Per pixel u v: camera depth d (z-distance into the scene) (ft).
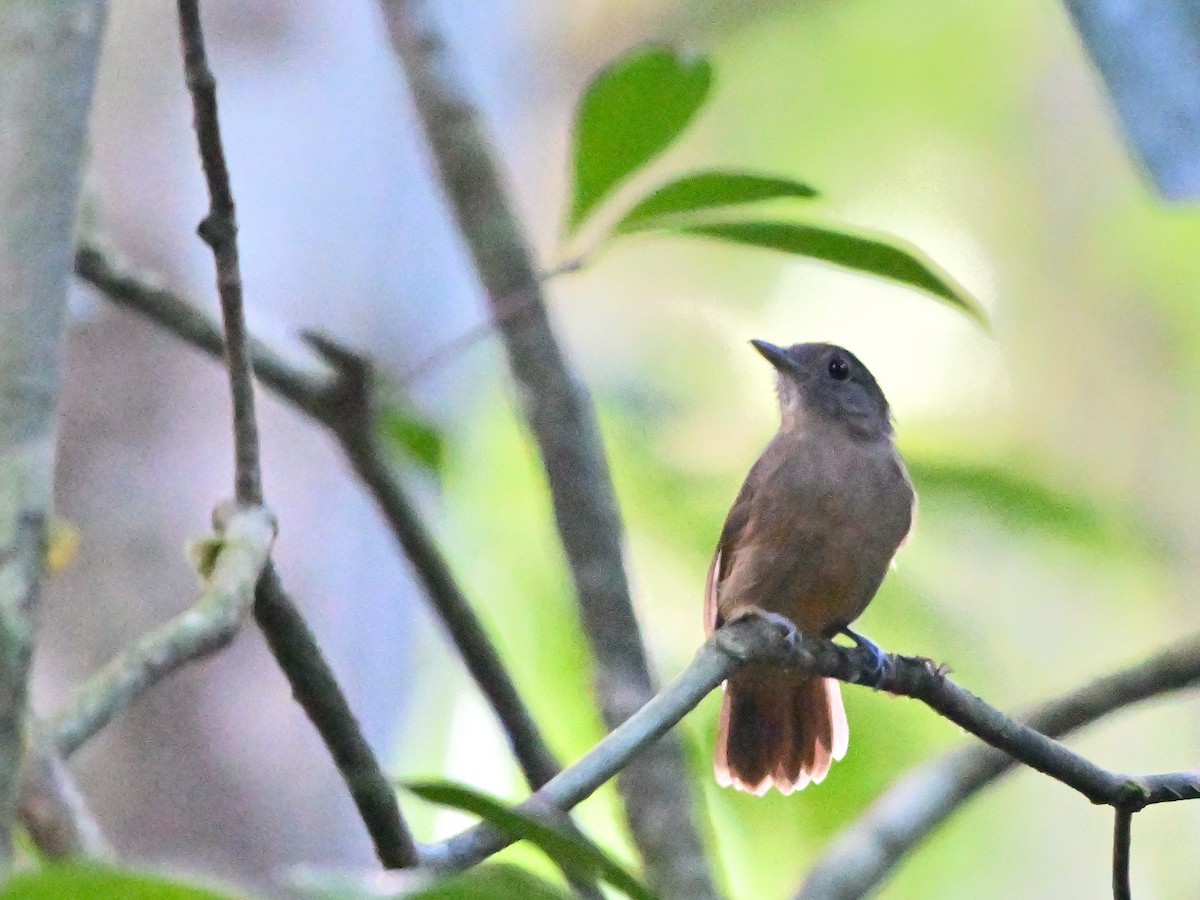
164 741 31.40
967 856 54.39
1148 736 60.08
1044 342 63.72
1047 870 55.98
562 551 29.27
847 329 63.46
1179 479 60.80
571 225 22.99
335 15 36.73
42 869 8.50
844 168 67.26
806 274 63.41
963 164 66.85
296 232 35.73
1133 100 23.84
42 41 12.75
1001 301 64.69
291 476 33.81
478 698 43.80
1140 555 58.54
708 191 21.34
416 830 39.99
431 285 36.86
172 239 34.55
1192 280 63.26
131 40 35.22
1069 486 55.72
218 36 35.88
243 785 31.58
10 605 11.14
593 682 28.27
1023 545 52.08
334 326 35.55
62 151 12.63
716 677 20.17
